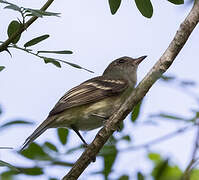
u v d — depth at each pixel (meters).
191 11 8.72
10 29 8.59
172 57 8.84
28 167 10.28
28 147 10.49
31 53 8.38
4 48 8.55
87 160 9.55
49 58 8.30
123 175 10.70
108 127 9.49
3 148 7.32
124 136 10.97
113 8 8.98
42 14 7.52
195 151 10.03
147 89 9.23
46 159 10.38
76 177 9.53
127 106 9.41
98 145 9.55
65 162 10.40
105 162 10.77
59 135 10.77
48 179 10.32
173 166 11.74
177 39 8.76
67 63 8.21
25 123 8.80
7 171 10.15
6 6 7.50
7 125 8.69
